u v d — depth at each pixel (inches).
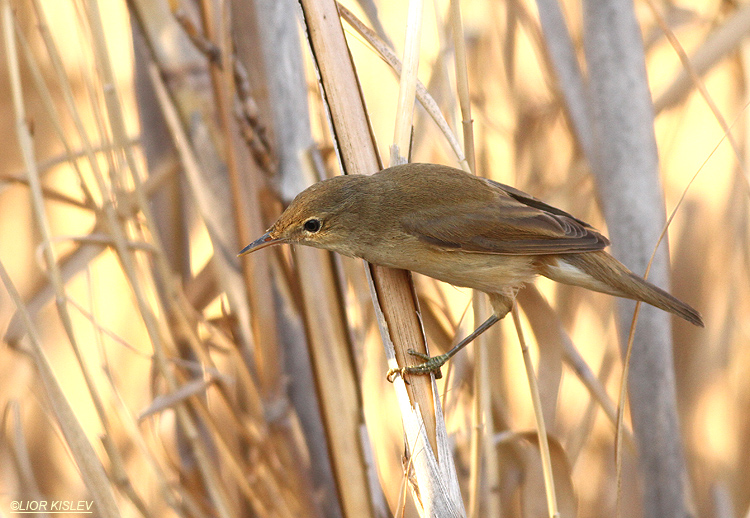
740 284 135.3
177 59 133.0
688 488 133.0
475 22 135.6
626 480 135.4
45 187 133.6
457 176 132.3
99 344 132.7
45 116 135.7
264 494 133.3
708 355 135.6
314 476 133.5
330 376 132.0
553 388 133.4
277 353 133.2
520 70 135.9
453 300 135.5
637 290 132.0
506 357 134.7
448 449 130.6
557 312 135.4
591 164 133.7
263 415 133.2
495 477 131.8
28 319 131.0
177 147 133.2
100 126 132.3
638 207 132.7
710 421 135.6
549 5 134.1
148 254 133.6
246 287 133.0
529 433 133.0
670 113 135.2
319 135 134.7
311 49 131.8
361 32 131.8
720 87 135.6
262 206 133.2
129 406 135.0
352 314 134.2
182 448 134.0
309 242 131.9
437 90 134.5
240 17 133.0
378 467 134.0
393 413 134.3
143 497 134.0
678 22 135.8
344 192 131.8
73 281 135.6
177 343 134.0
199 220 135.9
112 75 132.3
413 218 131.9
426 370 131.1
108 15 136.0
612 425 133.6
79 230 135.9
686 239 135.8
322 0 131.7
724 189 135.5
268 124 133.0
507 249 132.0
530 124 135.2
